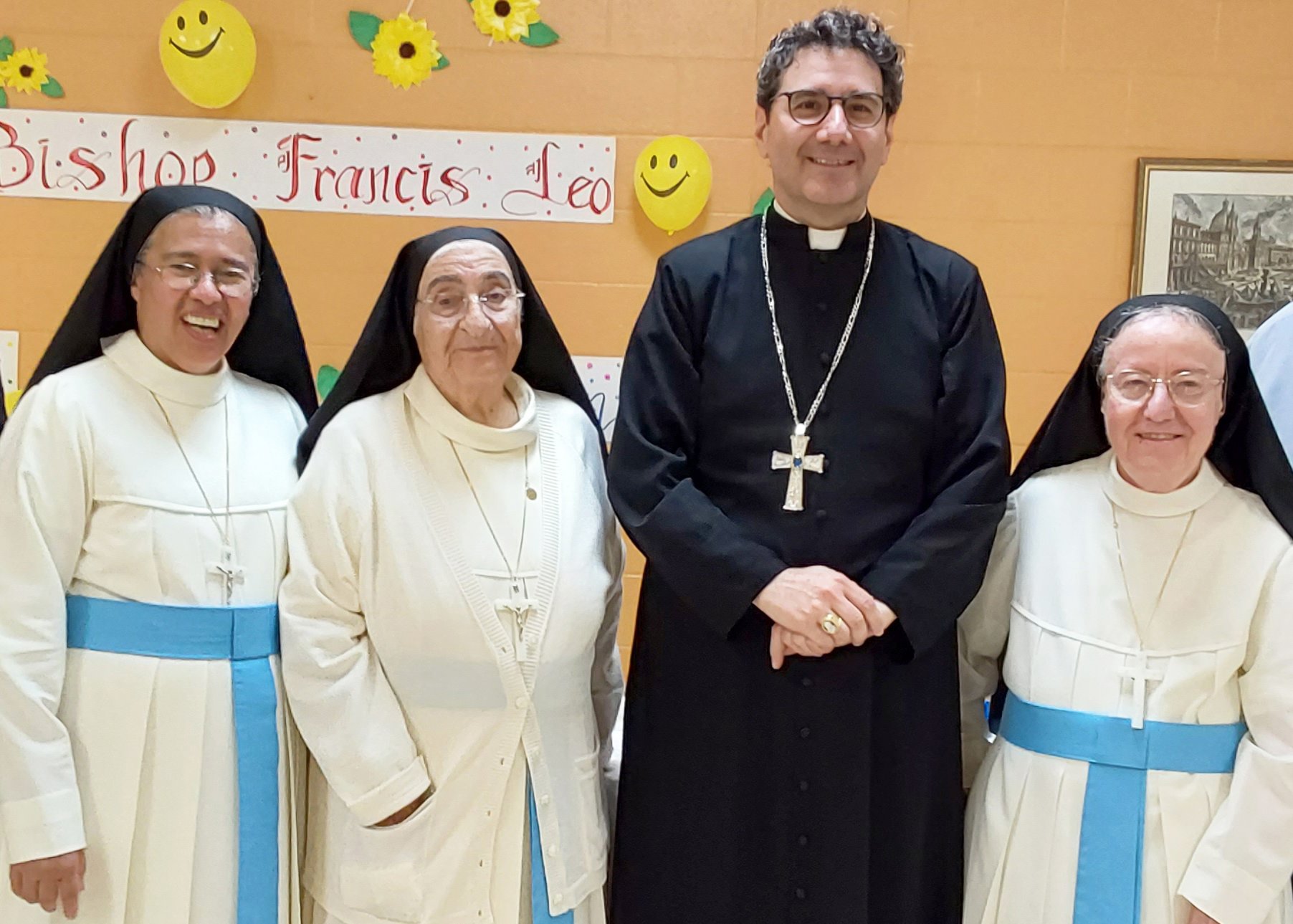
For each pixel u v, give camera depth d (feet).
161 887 5.20
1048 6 9.23
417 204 9.35
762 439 5.57
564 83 9.27
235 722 5.34
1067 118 9.30
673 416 5.63
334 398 5.98
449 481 5.59
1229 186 9.20
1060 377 9.50
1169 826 5.06
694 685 5.63
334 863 5.45
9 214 9.30
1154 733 5.14
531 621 5.41
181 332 5.56
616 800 6.40
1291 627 5.09
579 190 9.34
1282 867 4.90
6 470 5.22
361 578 5.43
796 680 5.50
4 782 4.99
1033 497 5.82
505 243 6.04
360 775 5.19
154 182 9.27
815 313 5.70
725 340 5.69
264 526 5.67
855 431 5.55
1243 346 5.41
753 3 9.18
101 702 5.19
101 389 5.53
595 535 5.81
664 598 5.78
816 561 5.49
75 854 5.05
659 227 9.30
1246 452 5.48
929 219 9.43
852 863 5.43
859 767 5.44
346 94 9.25
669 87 9.26
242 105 9.23
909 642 5.33
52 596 5.14
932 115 9.34
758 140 5.92
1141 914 5.01
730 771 5.54
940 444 5.69
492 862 5.28
